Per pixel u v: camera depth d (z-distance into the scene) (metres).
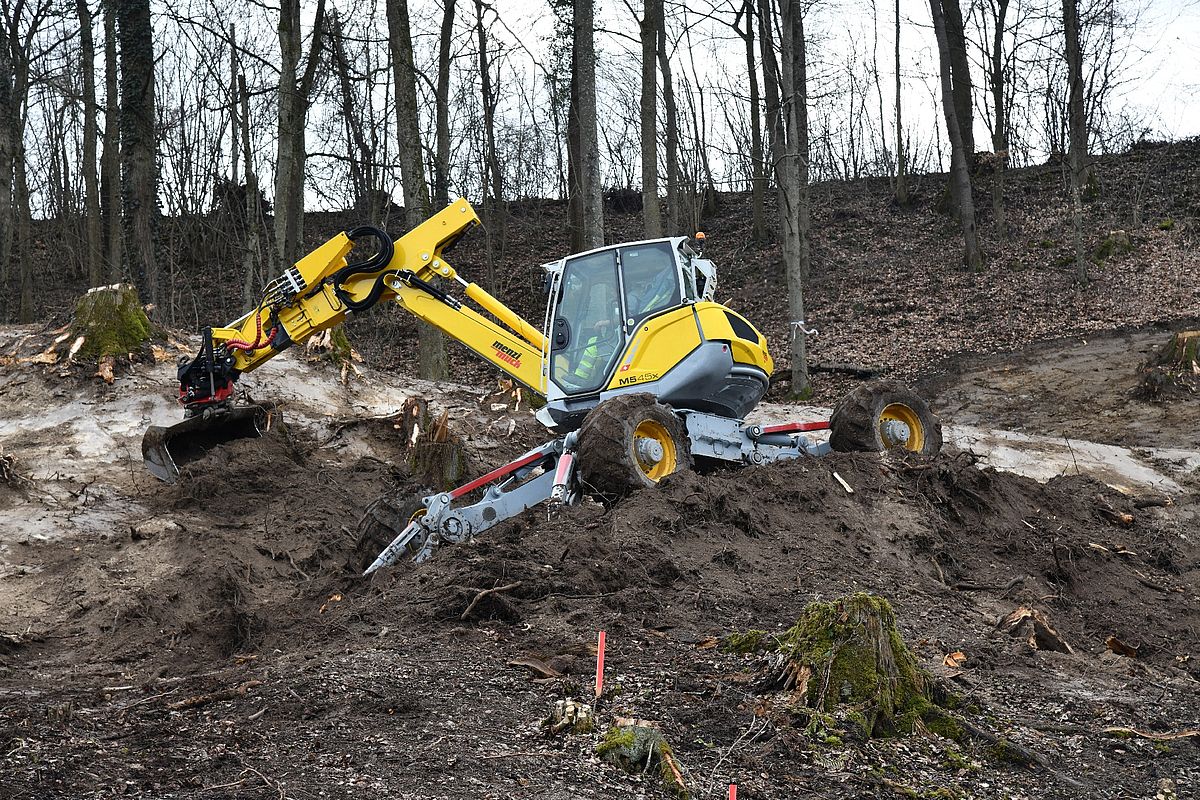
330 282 10.79
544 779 4.58
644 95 20.89
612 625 6.77
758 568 8.21
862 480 10.01
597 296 10.32
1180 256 26.89
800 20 30.12
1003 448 16.06
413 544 8.68
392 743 4.83
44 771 4.41
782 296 29.45
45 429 12.79
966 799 4.91
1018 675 6.89
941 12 29.48
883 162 43.69
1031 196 33.91
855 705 5.51
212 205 32.34
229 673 6.29
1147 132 38.78
